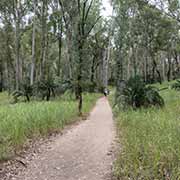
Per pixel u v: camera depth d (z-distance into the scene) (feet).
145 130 27.32
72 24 70.13
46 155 24.25
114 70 180.45
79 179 18.20
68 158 23.26
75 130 37.42
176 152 18.26
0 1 106.73
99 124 42.78
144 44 136.77
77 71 56.75
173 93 69.10
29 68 169.07
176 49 131.85
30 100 79.66
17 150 24.79
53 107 45.47
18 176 18.85
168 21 104.78
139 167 17.75
